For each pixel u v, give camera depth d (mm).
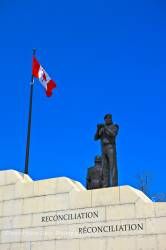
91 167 20391
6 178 19969
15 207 19219
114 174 18828
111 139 19312
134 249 16250
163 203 16359
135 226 16516
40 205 18703
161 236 15961
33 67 25906
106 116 19797
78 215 17750
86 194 17906
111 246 16672
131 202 16922
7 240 18766
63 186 18531
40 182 19094
